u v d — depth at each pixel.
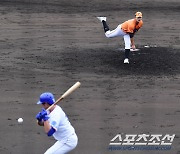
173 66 52.44
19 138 32.19
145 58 55.28
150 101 40.81
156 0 104.88
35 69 51.84
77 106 39.38
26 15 86.88
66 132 25.16
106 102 40.53
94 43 65.19
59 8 94.44
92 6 97.12
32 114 37.31
